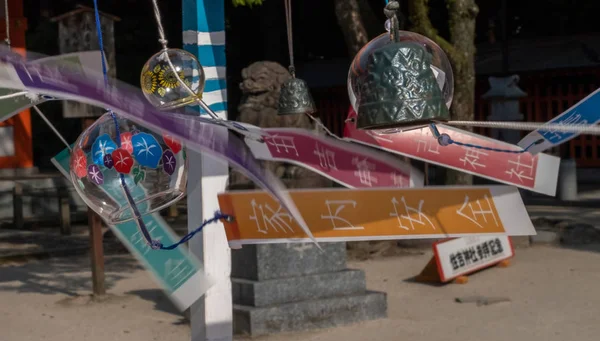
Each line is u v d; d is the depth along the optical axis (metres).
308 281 7.76
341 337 7.36
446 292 9.21
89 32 9.38
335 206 3.98
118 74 18.61
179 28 19.23
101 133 3.08
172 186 3.16
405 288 9.52
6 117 3.24
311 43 24.47
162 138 3.11
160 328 8.02
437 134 3.21
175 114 2.66
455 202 4.03
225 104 4.41
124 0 18.83
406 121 2.79
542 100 21.97
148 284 10.25
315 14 22.33
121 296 9.52
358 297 7.91
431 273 9.81
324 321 7.70
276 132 4.38
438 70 3.21
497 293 9.04
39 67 2.30
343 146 4.49
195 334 4.45
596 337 7.08
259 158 4.31
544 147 3.74
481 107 22.81
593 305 8.27
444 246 9.63
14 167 18.88
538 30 23.19
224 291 4.40
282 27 21.69
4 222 16.78
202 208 4.29
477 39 23.80
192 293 4.30
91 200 3.14
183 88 3.21
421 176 4.55
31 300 9.43
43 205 17.30
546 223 13.20
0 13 17.23
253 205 3.99
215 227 4.32
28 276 11.05
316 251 7.93
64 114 8.88
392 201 4.00
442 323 7.78
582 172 21.64
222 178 4.34
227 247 4.38
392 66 2.82
